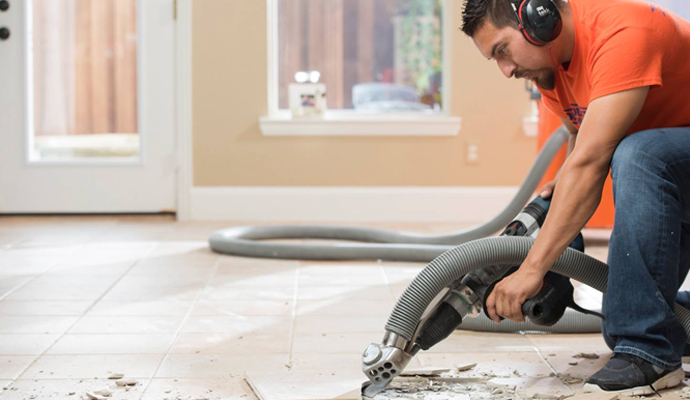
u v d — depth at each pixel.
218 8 3.89
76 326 1.93
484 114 3.98
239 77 3.92
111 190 3.98
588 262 1.44
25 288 2.37
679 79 1.41
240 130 3.94
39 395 1.42
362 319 2.03
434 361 1.64
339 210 3.97
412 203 3.99
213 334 1.87
